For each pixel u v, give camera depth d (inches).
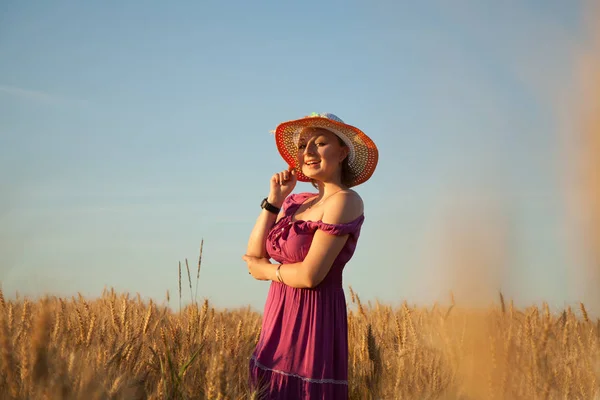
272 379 158.2
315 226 159.0
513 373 159.8
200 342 175.3
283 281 161.8
